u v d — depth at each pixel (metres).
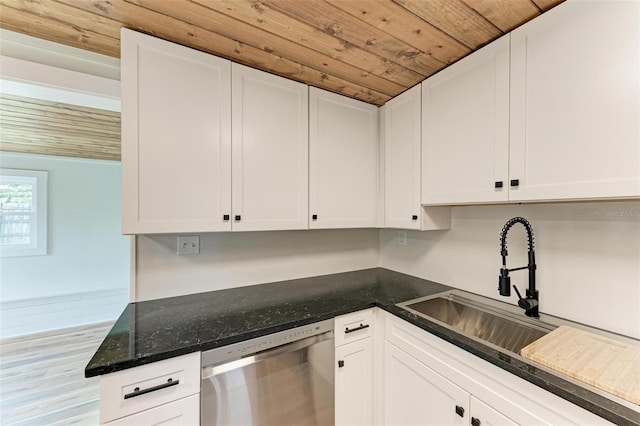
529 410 0.88
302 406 1.31
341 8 1.09
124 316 1.33
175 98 1.31
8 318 3.66
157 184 1.27
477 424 1.03
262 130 1.55
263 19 1.16
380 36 1.27
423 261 2.06
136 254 1.52
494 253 1.59
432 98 1.61
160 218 1.28
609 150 0.92
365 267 2.39
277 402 1.24
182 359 1.04
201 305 1.49
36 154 3.90
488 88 1.30
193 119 1.35
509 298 1.51
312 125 1.73
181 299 1.58
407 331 1.37
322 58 1.45
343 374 1.44
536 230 1.39
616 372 0.83
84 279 4.34
